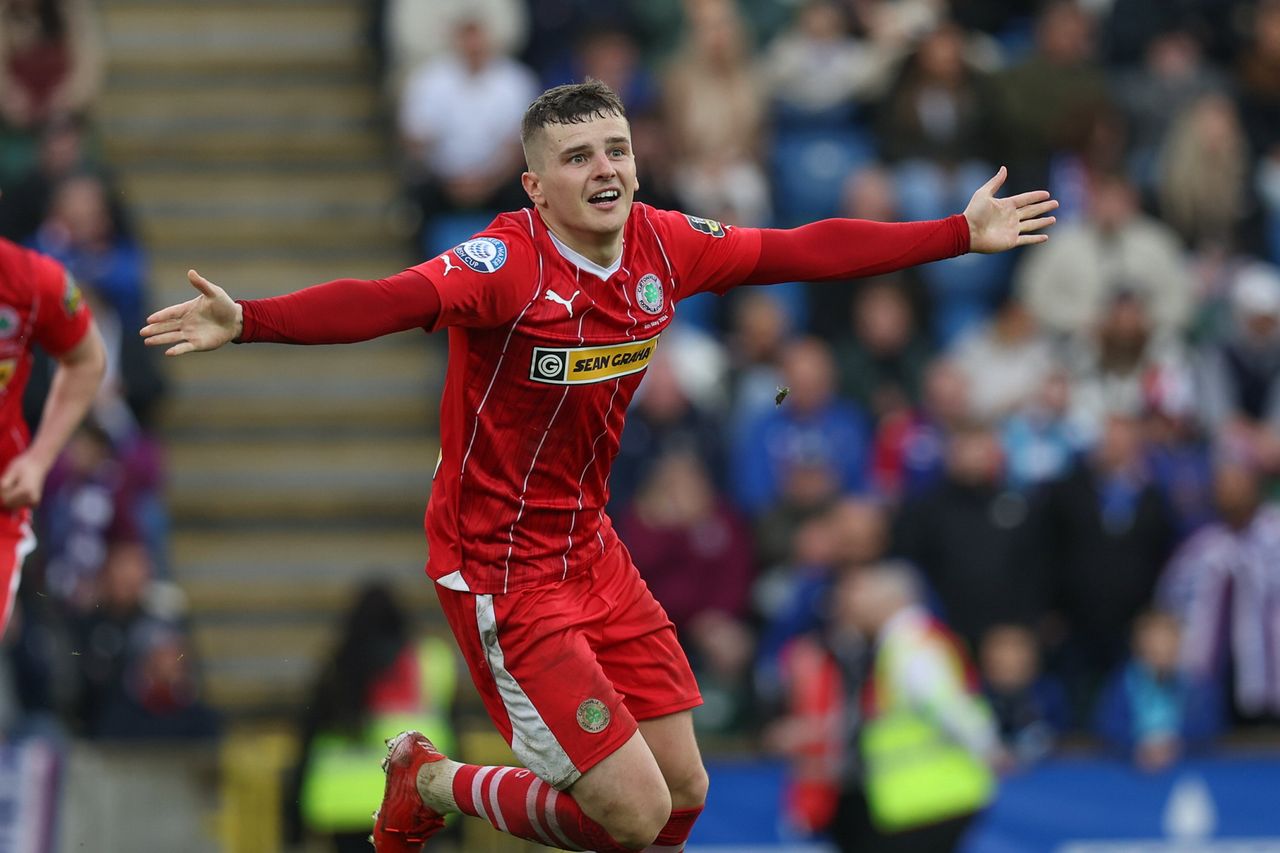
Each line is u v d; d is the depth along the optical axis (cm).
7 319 2062
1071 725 3494
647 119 4119
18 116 4162
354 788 2934
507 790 1834
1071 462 3631
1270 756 3244
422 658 3003
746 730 3422
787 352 3772
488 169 4081
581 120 1688
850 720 3047
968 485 3516
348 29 4659
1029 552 3503
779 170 4244
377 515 4053
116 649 3291
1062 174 4188
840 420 3734
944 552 3478
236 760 3045
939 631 3080
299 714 3334
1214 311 4109
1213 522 3566
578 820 1797
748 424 3741
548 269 1706
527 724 1789
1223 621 3519
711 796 3130
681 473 3522
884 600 3052
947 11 4603
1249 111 4450
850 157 4256
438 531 1800
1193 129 4284
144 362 3775
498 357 1716
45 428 2138
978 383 3891
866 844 3044
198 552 3950
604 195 1689
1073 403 3834
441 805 1886
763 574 3538
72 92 4200
